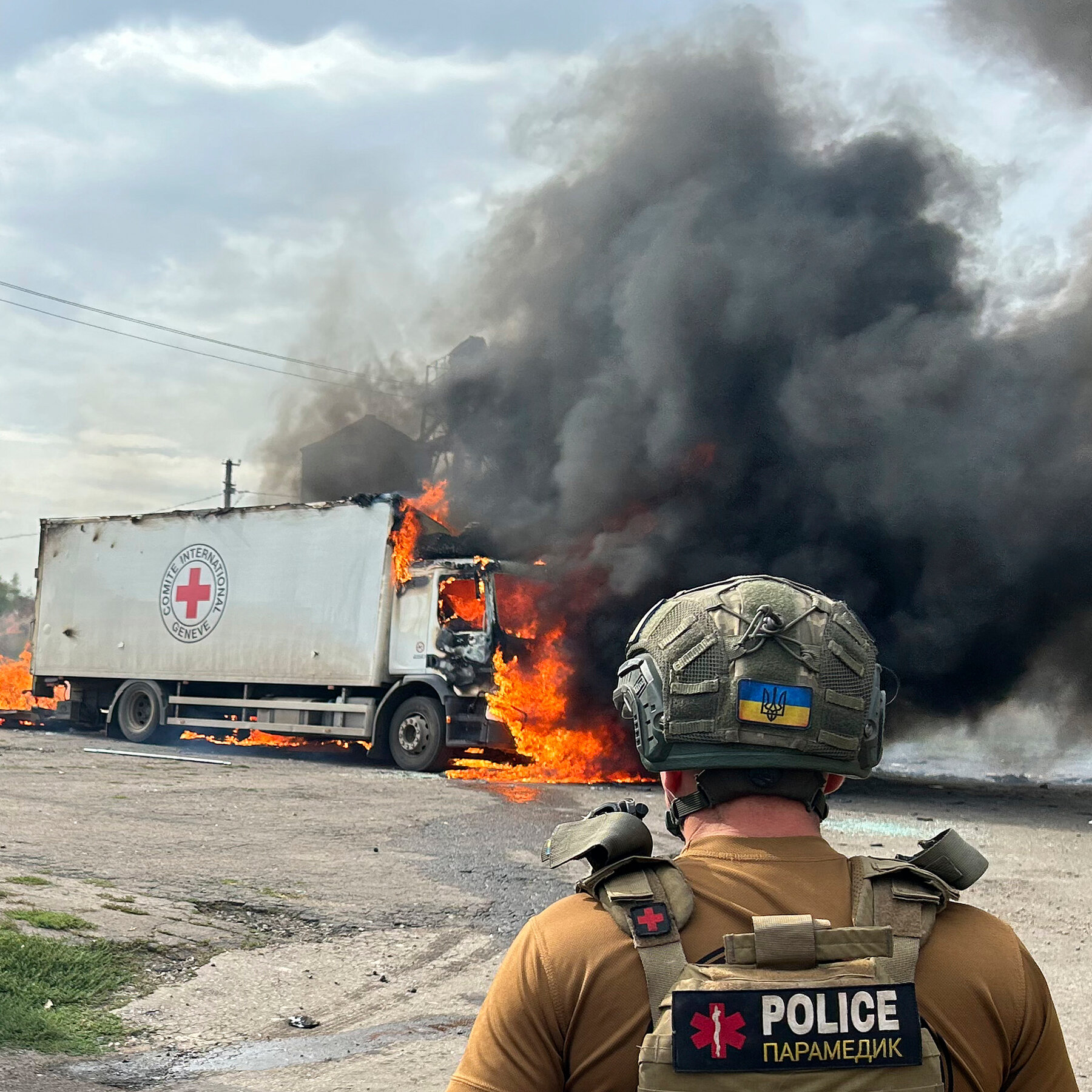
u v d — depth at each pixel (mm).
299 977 5270
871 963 1169
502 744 14539
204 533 17750
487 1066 1202
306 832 8977
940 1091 1133
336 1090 3906
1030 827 11141
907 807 12836
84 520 19578
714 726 1314
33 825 8312
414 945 5934
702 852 1312
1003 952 1243
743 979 1144
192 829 8781
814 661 1332
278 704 16453
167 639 18031
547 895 7176
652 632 1402
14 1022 4293
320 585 16156
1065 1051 1262
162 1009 4711
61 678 19781
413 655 15086
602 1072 1167
